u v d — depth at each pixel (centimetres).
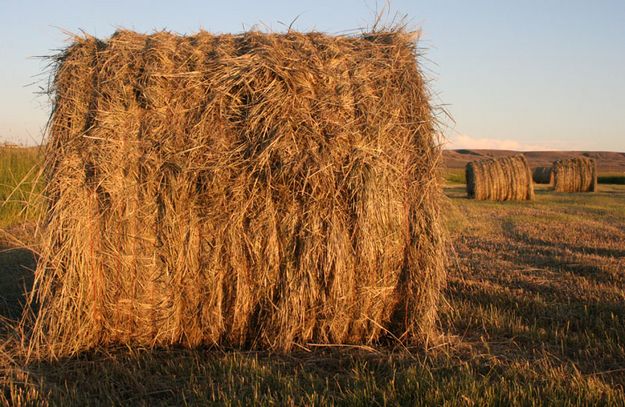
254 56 446
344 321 450
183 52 452
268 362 413
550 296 613
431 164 462
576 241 1001
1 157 1116
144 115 437
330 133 438
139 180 432
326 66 454
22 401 346
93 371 394
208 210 434
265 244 436
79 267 423
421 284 459
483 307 578
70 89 433
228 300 444
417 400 341
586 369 415
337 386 374
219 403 339
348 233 441
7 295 586
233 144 438
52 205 427
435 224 461
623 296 597
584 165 2692
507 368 408
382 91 456
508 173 1995
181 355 426
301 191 433
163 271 436
